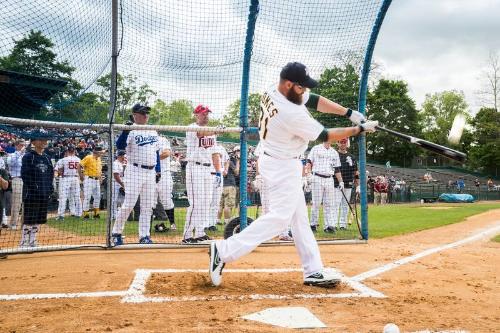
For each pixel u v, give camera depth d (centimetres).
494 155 5228
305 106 414
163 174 836
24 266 475
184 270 451
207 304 324
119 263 492
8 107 725
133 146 630
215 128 607
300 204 399
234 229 632
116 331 260
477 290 389
